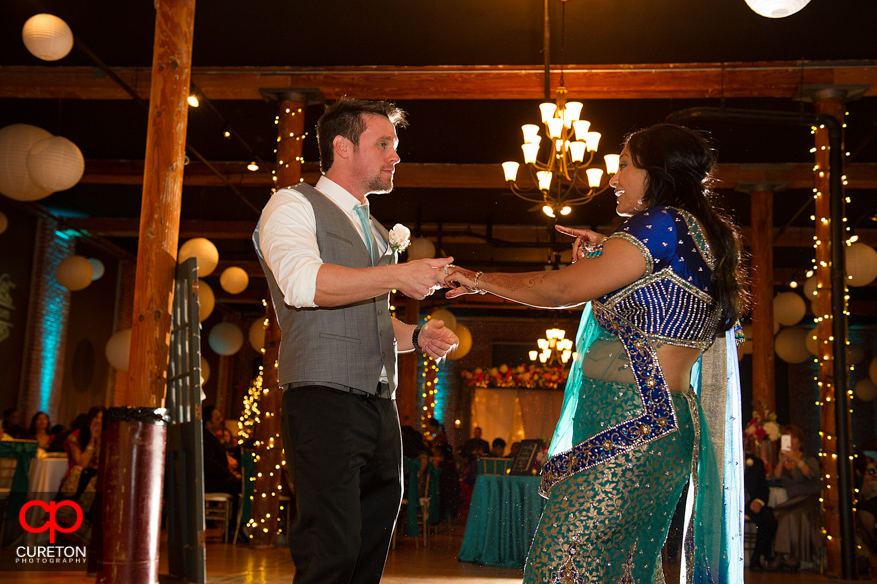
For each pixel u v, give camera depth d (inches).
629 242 64.3
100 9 253.6
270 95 298.2
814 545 266.8
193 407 157.6
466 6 248.1
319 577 71.5
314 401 75.1
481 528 244.5
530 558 64.2
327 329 76.5
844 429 249.8
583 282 63.8
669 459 63.6
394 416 81.7
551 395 543.5
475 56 282.8
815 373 699.4
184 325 169.9
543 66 287.0
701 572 68.2
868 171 367.9
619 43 269.7
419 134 349.7
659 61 283.4
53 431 342.0
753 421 305.6
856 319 679.7
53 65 294.4
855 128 330.3
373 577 80.0
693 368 72.6
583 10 248.2
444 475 379.9
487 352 713.6
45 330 460.8
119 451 164.1
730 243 67.4
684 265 65.1
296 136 295.6
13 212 436.1
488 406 641.6
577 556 62.2
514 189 273.9
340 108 85.4
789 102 306.2
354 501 74.1
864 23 254.2
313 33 269.4
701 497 68.5
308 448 74.2
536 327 711.7
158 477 166.6
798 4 161.0
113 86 295.0
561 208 262.7
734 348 72.6
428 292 71.2
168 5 182.1
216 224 494.6
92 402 518.3
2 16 259.9
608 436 63.8
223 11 255.8
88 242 508.4
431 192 425.1
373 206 457.1
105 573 160.4
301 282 70.1
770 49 273.7
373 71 292.2
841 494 246.1
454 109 320.8
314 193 81.2
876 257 310.8
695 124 327.9
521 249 522.3
